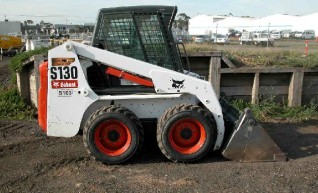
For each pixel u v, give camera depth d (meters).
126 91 5.69
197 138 5.52
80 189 4.66
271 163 5.54
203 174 5.11
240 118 5.62
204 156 5.79
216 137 5.59
